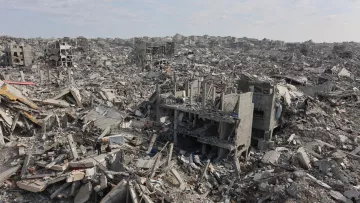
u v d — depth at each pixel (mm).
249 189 18844
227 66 90938
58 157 19812
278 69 77750
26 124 27250
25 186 17375
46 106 33625
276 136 28953
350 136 28156
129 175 17359
